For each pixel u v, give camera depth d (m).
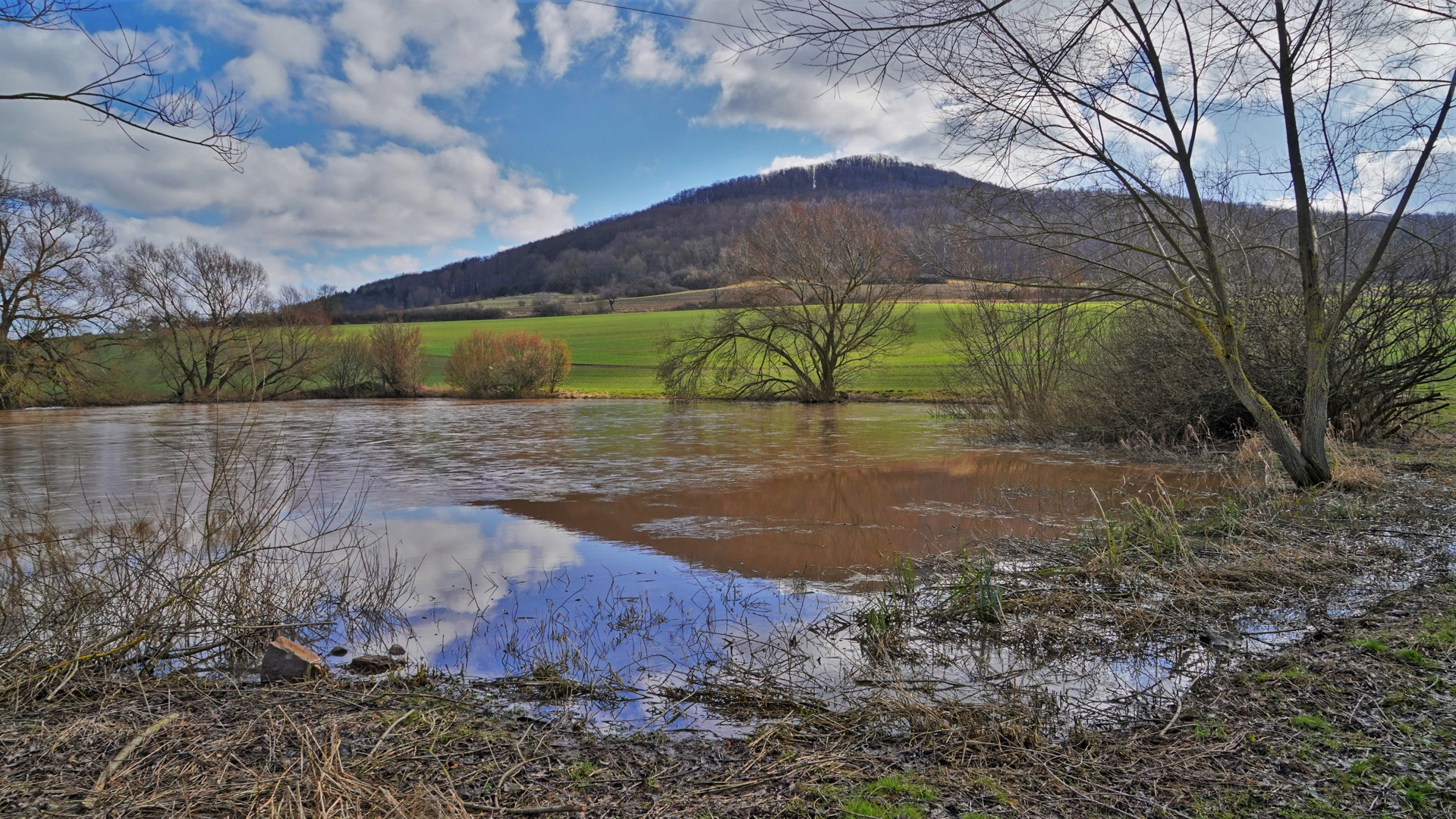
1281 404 14.29
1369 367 14.31
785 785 3.42
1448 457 12.51
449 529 9.89
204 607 6.01
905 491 12.30
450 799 3.25
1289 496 9.38
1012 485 12.66
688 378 35.81
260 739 3.90
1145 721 4.10
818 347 35.66
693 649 5.54
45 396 36.06
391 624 6.24
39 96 5.02
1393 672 4.38
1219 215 12.24
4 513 10.99
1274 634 5.33
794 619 6.22
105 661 5.13
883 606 5.96
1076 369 18.06
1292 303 13.99
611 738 4.03
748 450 18.25
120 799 3.26
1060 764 3.57
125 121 5.31
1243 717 3.99
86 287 33.66
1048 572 6.94
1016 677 4.83
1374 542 7.27
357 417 30.16
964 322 22.47
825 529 9.67
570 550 8.74
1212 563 6.91
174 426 26.41
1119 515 10.02
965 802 3.23
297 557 7.90
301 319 43.25
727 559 8.28
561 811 3.21
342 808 3.14
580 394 44.06
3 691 4.47
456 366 45.72
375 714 4.28
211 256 41.03
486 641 5.80
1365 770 3.36
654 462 16.25
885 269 35.28
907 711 4.18
